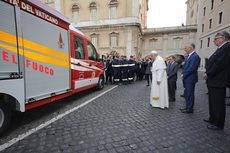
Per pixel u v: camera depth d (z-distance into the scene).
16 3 4.37
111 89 11.22
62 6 39.19
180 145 4.09
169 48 49.97
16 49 4.40
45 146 3.98
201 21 42.38
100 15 37.62
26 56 4.72
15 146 3.98
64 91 6.56
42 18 5.30
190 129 4.96
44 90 5.46
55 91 6.02
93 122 5.39
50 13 5.62
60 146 3.98
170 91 8.23
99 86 10.79
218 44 4.79
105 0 37.06
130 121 5.50
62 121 5.45
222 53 4.64
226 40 4.70
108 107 7.02
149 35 51.00
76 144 4.07
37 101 5.22
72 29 7.38
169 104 7.69
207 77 5.03
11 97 4.50
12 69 4.31
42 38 5.32
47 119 5.60
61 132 4.68
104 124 5.24
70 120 5.54
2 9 4.05
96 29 37.84
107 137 4.42
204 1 40.34
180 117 5.93
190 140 4.33
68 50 6.78
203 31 41.03
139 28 39.56
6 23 4.14
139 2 38.53
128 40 36.56
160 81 6.86
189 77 6.27
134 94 9.66
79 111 6.44
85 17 38.50
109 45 37.66
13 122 5.33
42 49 5.32
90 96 9.02
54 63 5.91
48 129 4.86
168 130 4.88
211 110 5.14
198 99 8.73
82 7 38.41
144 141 4.25
